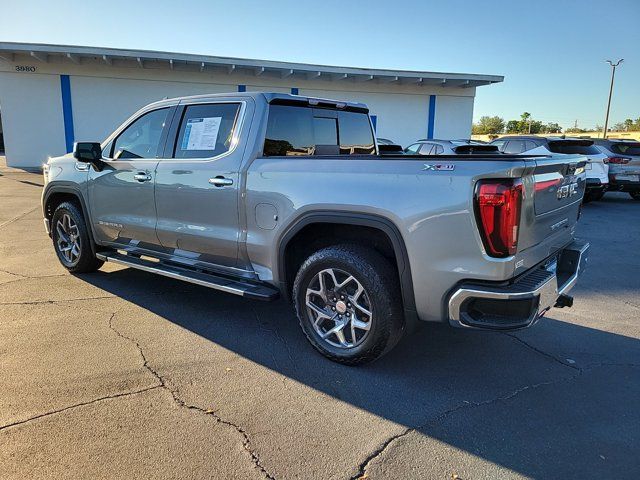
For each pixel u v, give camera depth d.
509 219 2.76
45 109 19.44
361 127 4.94
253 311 4.55
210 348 3.74
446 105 23.98
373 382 3.28
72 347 3.68
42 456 2.42
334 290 3.45
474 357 3.71
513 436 2.70
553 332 4.23
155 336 3.93
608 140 13.58
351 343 3.47
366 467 2.42
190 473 2.34
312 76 21.52
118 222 4.85
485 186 2.77
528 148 12.44
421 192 2.97
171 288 5.17
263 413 2.88
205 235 4.10
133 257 4.96
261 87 21.48
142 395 3.03
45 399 2.94
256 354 3.66
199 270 4.35
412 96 23.45
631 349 3.90
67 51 17.75
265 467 2.40
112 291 5.03
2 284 5.19
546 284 2.98
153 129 4.62
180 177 4.22
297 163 3.55
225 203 3.93
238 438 2.62
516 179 2.77
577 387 3.27
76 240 5.50
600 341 4.05
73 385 3.11
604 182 12.73
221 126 4.08
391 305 3.21
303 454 2.51
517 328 2.82
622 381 3.36
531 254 3.08
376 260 3.24
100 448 2.50
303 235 3.73
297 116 4.18
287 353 3.69
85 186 5.14
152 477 2.30
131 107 20.16
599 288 5.59
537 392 3.20
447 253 2.91
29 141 19.55
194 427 2.71
